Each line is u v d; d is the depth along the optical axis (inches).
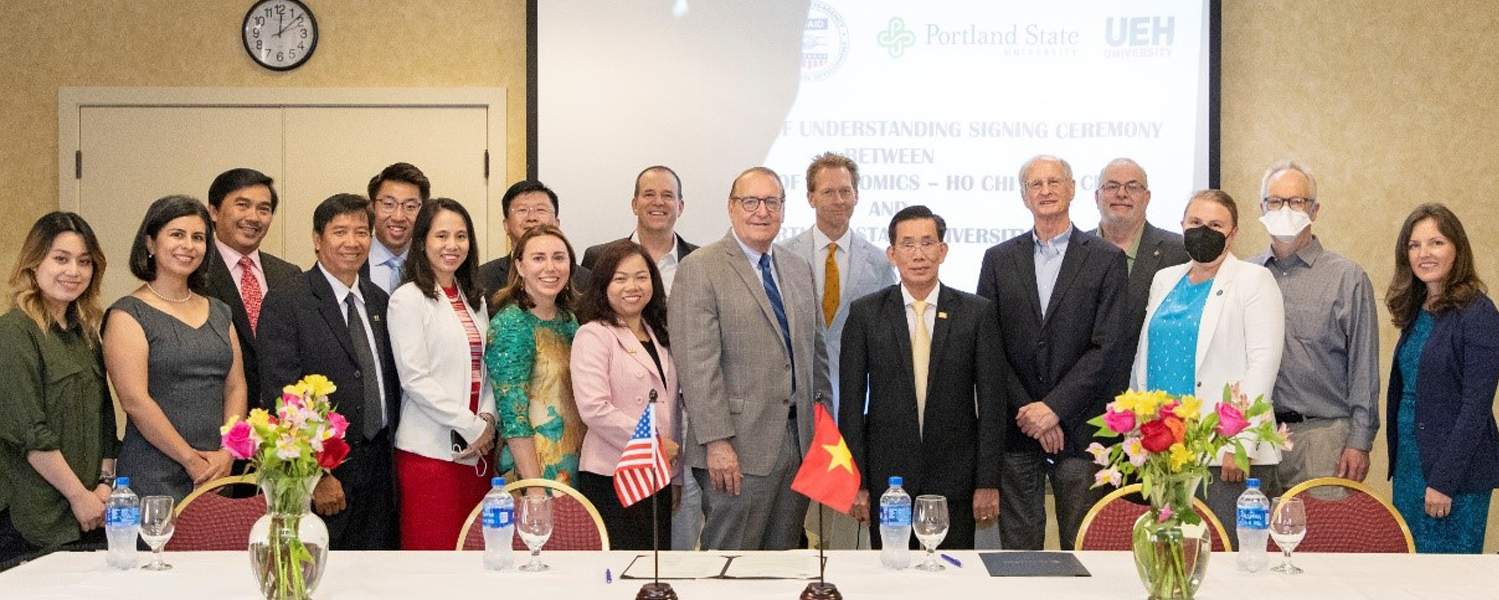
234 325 177.5
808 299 177.5
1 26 241.4
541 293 162.7
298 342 164.7
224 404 167.8
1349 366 179.0
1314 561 124.6
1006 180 237.5
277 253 240.5
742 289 170.7
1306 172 186.4
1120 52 237.0
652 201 198.5
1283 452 180.2
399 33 241.3
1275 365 166.6
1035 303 181.9
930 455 171.9
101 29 241.1
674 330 169.6
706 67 237.0
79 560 124.2
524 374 161.8
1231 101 242.8
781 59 237.1
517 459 160.6
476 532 137.9
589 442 161.2
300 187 240.5
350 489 163.0
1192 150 237.0
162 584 113.2
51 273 154.9
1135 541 106.2
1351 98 241.9
